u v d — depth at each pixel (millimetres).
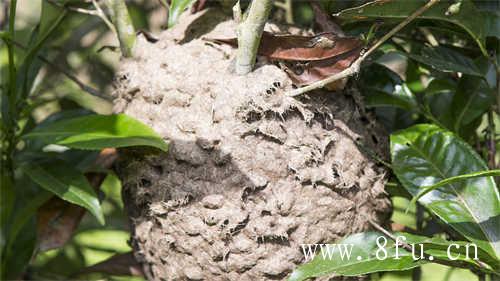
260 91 1298
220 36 1337
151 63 1348
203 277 1315
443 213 1287
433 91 1392
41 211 1396
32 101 1492
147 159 1331
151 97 1334
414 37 1440
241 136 1295
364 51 1308
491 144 1383
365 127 1355
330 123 1319
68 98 1494
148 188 1331
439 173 1310
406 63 1454
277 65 1316
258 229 1293
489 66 1363
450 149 1317
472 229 1278
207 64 1321
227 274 1306
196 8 1369
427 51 1354
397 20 1329
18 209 1463
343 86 1318
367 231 1311
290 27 1367
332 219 1308
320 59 1303
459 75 1402
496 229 1277
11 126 1393
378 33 1369
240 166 1294
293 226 1297
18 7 1681
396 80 1388
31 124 1453
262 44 1307
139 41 1368
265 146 1296
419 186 1307
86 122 1335
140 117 1343
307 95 1311
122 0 1359
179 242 1317
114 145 1299
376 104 1380
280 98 1303
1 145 1402
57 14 1410
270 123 1298
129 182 1345
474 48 1379
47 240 1391
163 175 1322
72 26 1543
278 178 1295
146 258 1357
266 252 1297
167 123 1324
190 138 1310
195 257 1313
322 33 1295
